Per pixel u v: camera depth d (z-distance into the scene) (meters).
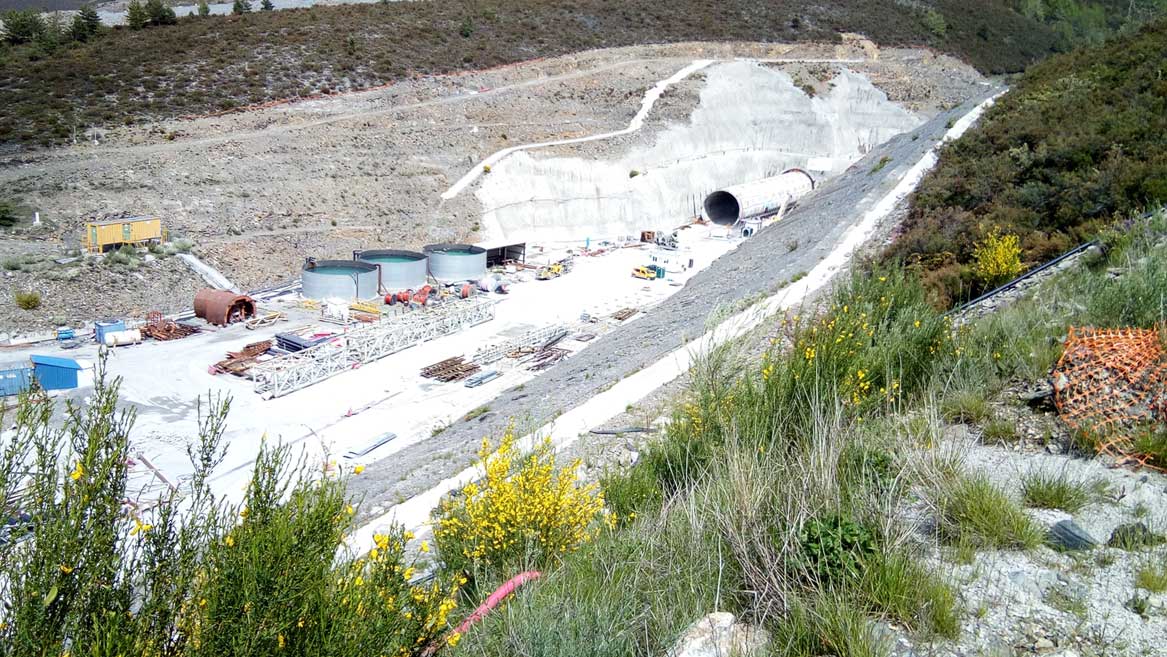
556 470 12.24
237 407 28.09
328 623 4.56
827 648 5.00
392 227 53.53
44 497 4.39
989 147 31.28
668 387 17.73
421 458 19.27
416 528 12.88
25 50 64.50
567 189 64.38
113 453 4.59
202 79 63.03
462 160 62.50
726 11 100.56
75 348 33.38
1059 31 120.06
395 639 5.00
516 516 7.66
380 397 29.88
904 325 10.90
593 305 44.19
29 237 42.16
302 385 30.66
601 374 21.72
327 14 80.81
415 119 65.25
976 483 6.48
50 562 4.16
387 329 35.75
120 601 4.40
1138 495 6.56
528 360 34.06
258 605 4.27
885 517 6.07
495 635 5.61
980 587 5.44
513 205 60.22
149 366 31.78
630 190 66.81
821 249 29.38
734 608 5.63
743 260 37.28
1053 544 5.93
